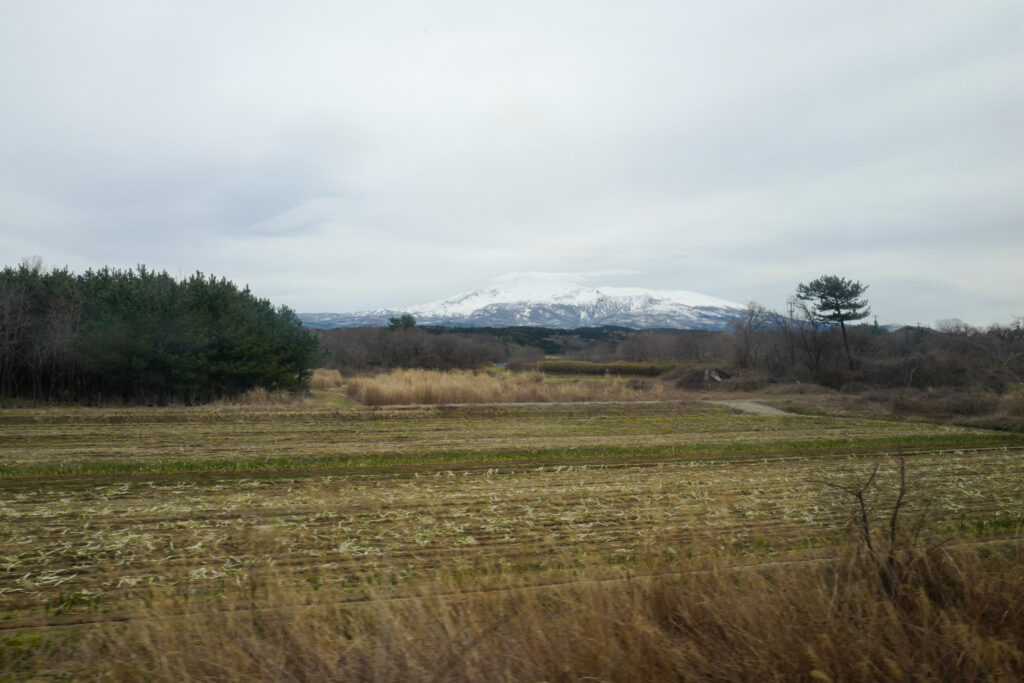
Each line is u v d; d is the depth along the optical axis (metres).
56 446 16.14
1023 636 4.53
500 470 13.95
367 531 8.73
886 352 56.28
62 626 5.42
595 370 56.53
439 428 21.95
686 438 19.80
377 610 4.84
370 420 24.09
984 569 5.21
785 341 55.56
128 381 27.27
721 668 4.13
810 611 4.48
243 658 4.09
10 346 27.31
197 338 27.17
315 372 47.47
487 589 5.68
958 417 27.48
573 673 3.99
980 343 52.34
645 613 4.66
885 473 13.50
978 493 11.27
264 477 12.81
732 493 11.35
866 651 4.15
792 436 20.47
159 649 4.41
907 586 4.92
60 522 9.03
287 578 6.35
